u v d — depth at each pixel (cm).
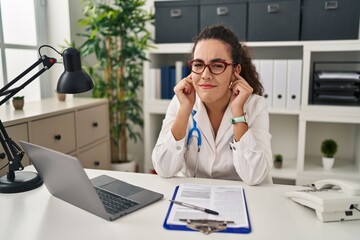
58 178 93
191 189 109
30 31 233
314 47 207
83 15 262
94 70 255
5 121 147
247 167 116
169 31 241
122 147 267
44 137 172
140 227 84
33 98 235
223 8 226
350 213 88
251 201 100
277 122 261
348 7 205
